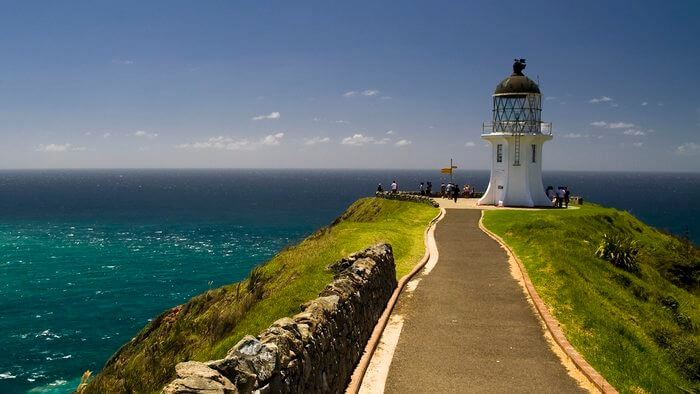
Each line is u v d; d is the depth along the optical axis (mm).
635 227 47094
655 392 12758
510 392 11500
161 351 20625
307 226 104125
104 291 50781
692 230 107125
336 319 11039
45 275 57000
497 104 50156
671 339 19938
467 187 60219
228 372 6574
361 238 28078
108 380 18641
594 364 13117
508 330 15609
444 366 12867
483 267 23906
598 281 24859
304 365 8453
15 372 32188
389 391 11484
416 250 28062
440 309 17594
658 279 32500
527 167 49281
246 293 23188
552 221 35594
